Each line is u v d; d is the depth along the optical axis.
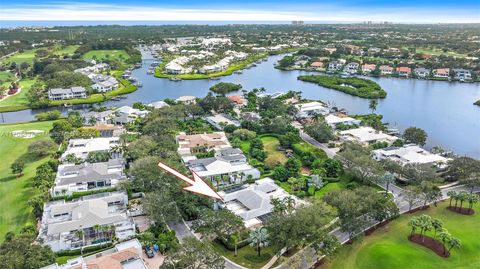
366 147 161.88
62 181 128.62
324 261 95.62
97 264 84.75
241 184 137.25
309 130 187.62
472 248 99.62
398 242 102.88
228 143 173.25
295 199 120.06
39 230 104.81
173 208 109.62
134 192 127.81
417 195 118.75
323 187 137.00
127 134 177.62
